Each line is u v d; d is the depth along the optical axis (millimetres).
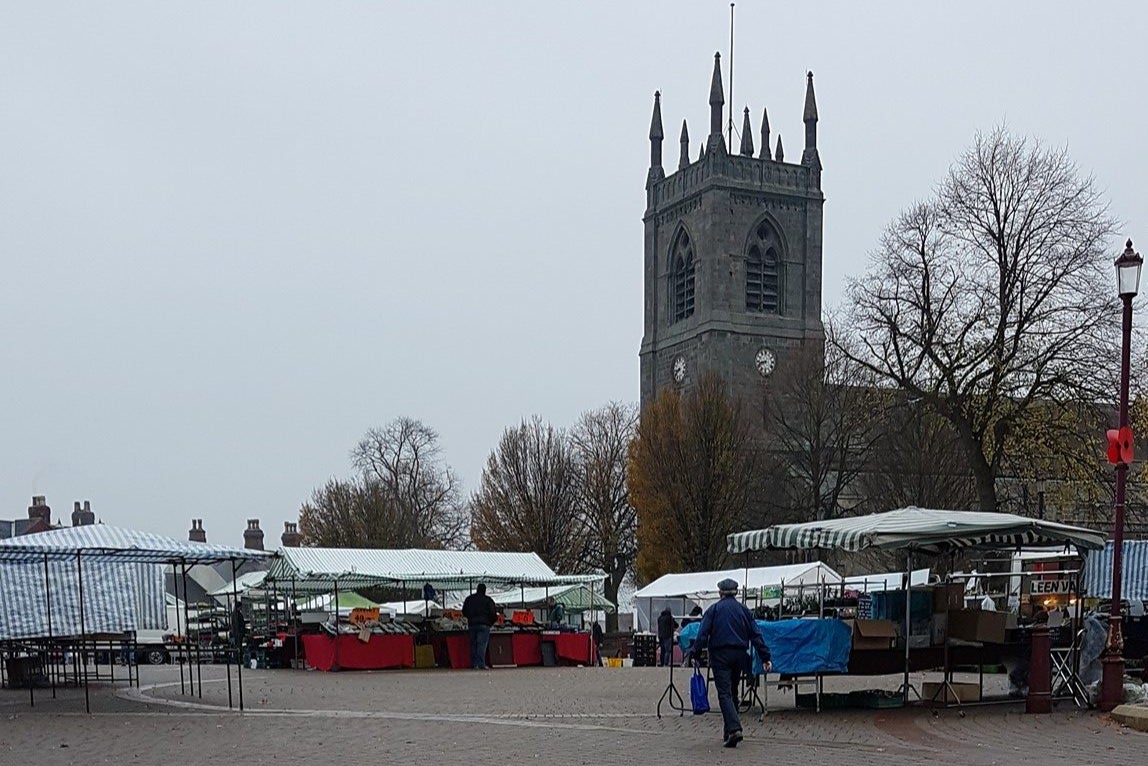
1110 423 39719
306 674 30297
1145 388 39344
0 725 16969
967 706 18672
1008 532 18484
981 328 40500
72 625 22531
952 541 19891
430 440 90875
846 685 23328
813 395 60719
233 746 14172
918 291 41938
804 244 101812
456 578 36281
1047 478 40969
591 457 76250
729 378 98000
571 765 12492
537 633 34969
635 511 71875
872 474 54094
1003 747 13992
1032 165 40719
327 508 84188
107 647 29516
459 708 19109
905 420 43188
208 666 36375
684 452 64062
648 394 105688
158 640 44344
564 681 26172
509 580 37469
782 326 100188
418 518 85188
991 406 39656
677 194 104125
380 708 19203
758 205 100938
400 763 12641
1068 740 14672
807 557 52031
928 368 41406
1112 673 17797
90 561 22953
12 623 22016
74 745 14570
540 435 75875
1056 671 19719
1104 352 38719
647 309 107188
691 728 15961
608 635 62719
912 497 50781
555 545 73750
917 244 42250
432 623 34250
